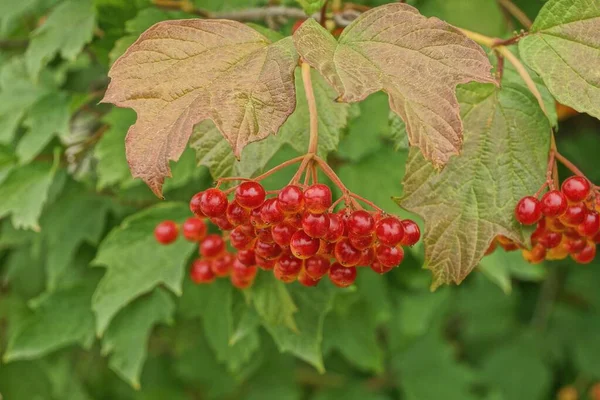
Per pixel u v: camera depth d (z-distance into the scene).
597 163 0.98
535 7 0.73
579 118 1.07
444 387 0.90
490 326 1.03
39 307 0.64
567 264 1.03
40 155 0.65
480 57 0.46
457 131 0.45
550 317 1.03
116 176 0.60
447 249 0.49
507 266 0.70
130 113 0.61
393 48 0.46
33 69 0.61
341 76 0.45
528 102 0.50
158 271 0.60
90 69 0.72
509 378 1.00
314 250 0.47
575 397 1.05
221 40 0.47
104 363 0.88
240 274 0.54
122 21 0.60
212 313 0.65
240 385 0.84
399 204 0.49
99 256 0.60
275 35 0.50
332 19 0.56
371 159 0.63
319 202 0.46
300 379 0.91
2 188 0.62
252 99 0.46
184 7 0.60
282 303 0.56
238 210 0.47
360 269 0.67
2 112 0.64
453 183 0.50
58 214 0.66
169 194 0.65
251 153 0.52
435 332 0.92
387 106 0.63
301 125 0.53
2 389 0.76
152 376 0.87
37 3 0.67
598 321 1.01
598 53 0.49
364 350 0.67
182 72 0.46
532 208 0.48
